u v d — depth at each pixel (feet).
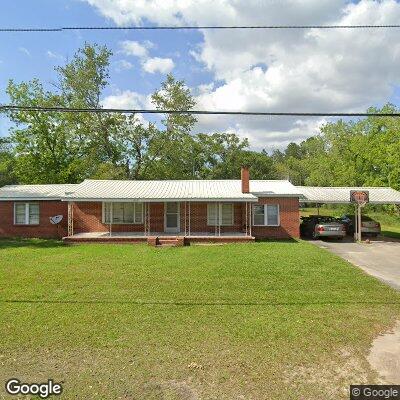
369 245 71.87
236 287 35.40
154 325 24.95
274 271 42.88
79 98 126.11
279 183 91.97
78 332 23.66
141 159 139.54
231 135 203.00
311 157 230.07
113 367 19.13
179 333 23.54
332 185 171.12
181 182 90.84
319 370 18.89
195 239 70.13
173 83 135.44
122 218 81.20
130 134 134.51
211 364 19.43
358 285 36.45
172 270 43.52
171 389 17.04
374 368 19.15
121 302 30.30
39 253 57.47
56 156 125.59
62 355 20.49
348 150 154.61
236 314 27.30
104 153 135.95
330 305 29.68
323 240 80.23
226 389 17.04
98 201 73.97
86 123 128.57
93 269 44.14
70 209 76.59
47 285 35.99
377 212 155.33
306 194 88.58
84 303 29.96
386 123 136.15
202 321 25.76
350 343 22.18
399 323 25.66
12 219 81.92
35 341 22.27
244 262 48.83
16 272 42.24
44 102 119.85
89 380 17.85
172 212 81.20
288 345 21.77
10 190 87.40
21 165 124.47
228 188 83.51
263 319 26.18
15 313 27.32
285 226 80.28
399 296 32.63
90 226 80.94
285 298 31.68
